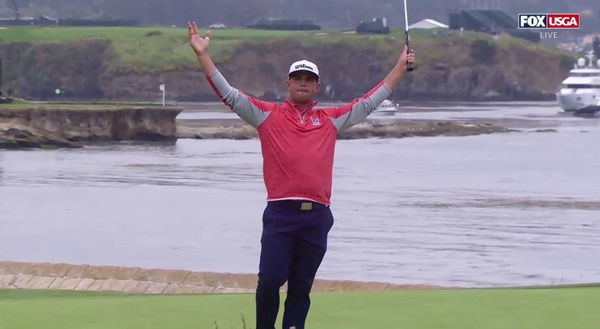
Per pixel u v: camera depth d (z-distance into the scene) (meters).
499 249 42.00
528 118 184.12
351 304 13.30
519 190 71.06
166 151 103.31
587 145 124.19
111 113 112.12
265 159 10.04
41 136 104.06
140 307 13.23
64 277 25.27
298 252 10.21
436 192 68.69
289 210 9.96
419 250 41.12
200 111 187.88
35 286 24.73
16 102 120.00
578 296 13.79
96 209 56.34
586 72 198.88
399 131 138.25
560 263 38.72
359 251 40.50
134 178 75.31
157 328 11.98
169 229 48.28
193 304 13.44
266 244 10.02
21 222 50.62
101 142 111.19
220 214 54.19
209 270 36.31
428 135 140.88
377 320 12.30
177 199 61.72
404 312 12.77
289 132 9.95
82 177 75.06
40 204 58.44
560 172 87.81
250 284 24.34
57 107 108.88
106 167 83.81
